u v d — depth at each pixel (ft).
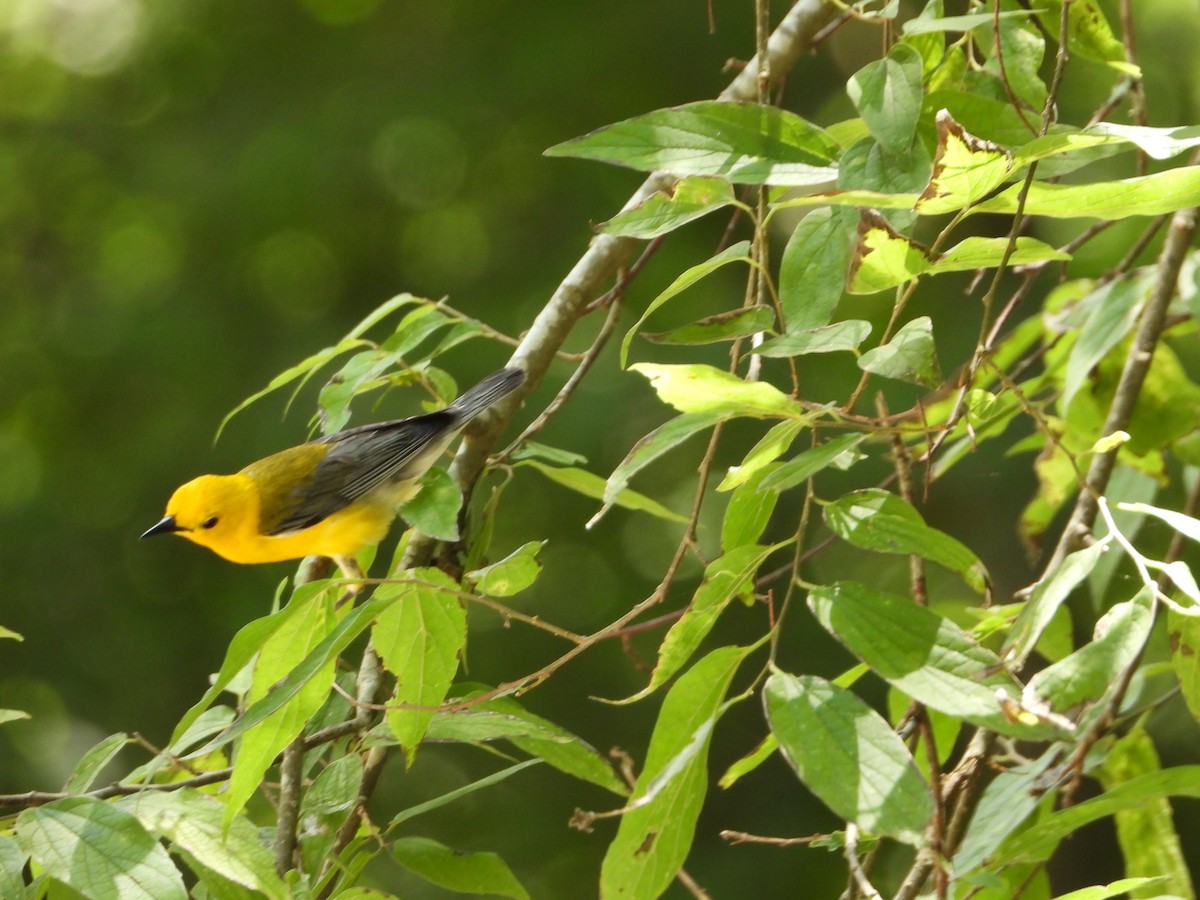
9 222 74.64
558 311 27.55
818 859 56.65
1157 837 23.94
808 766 14.24
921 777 14.03
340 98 69.87
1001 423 29.04
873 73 18.07
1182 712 47.55
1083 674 14.39
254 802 28.84
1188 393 28.48
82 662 63.77
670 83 66.90
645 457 16.42
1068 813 17.94
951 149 15.01
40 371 68.33
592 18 68.18
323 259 69.97
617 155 18.54
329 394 23.65
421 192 69.21
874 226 16.25
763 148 18.60
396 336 25.04
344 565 30.96
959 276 56.34
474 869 21.31
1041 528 29.81
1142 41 62.13
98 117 74.69
